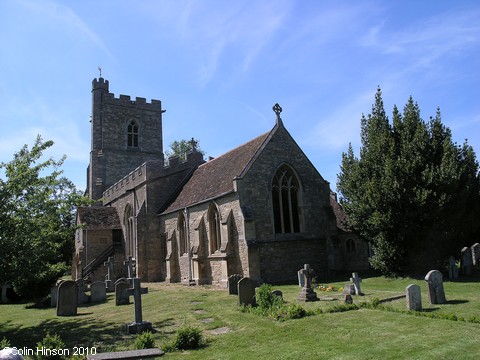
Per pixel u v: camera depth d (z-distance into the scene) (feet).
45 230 53.72
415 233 72.95
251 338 37.78
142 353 29.86
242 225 79.92
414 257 74.84
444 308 44.47
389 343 32.60
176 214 106.63
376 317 41.96
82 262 131.95
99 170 168.35
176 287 89.71
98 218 139.74
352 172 85.56
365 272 91.56
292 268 85.66
